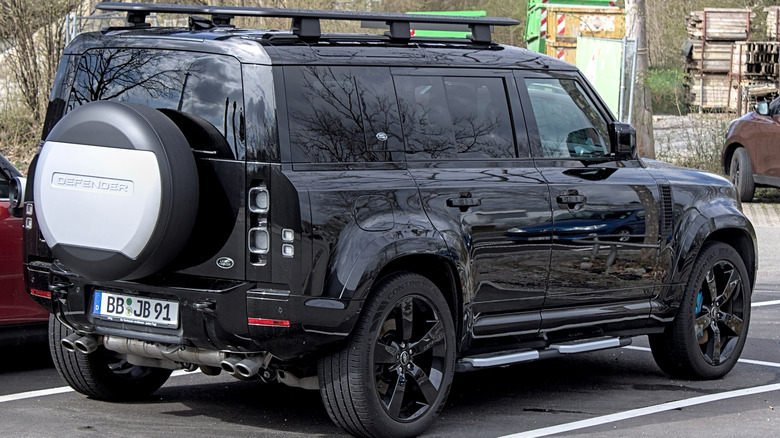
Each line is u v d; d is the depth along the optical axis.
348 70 5.87
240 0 21.25
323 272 5.46
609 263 6.99
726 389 7.49
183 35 5.85
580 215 6.76
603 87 19.36
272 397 7.00
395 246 5.69
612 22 23.64
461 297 6.18
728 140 17.70
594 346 6.89
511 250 6.39
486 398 7.08
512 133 6.59
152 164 5.36
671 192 7.39
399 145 5.97
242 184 5.45
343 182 5.61
